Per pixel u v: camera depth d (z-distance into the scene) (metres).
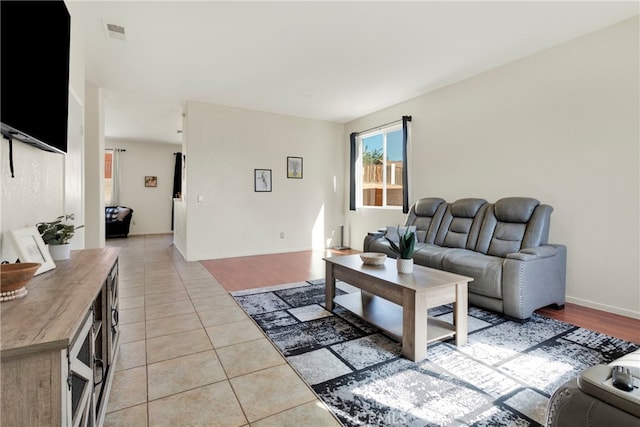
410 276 2.34
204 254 5.33
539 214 3.18
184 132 5.42
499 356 2.09
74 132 2.58
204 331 2.46
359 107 5.50
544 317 2.80
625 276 2.82
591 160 3.02
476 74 4.02
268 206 5.89
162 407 1.56
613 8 2.63
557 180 3.27
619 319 2.74
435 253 3.46
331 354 2.11
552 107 3.30
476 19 2.79
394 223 5.39
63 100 1.87
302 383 1.77
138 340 2.30
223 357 2.06
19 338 0.77
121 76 4.10
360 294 3.13
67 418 0.82
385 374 1.87
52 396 0.77
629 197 2.79
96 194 4.47
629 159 2.79
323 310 2.95
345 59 3.60
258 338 2.34
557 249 2.98
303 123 6.23
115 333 1.90
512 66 3.64
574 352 2.14
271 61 3.64
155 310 2.92
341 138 6.69
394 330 2.29
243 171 5.63
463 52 3.43
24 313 0.93
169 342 2.27
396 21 2.82
